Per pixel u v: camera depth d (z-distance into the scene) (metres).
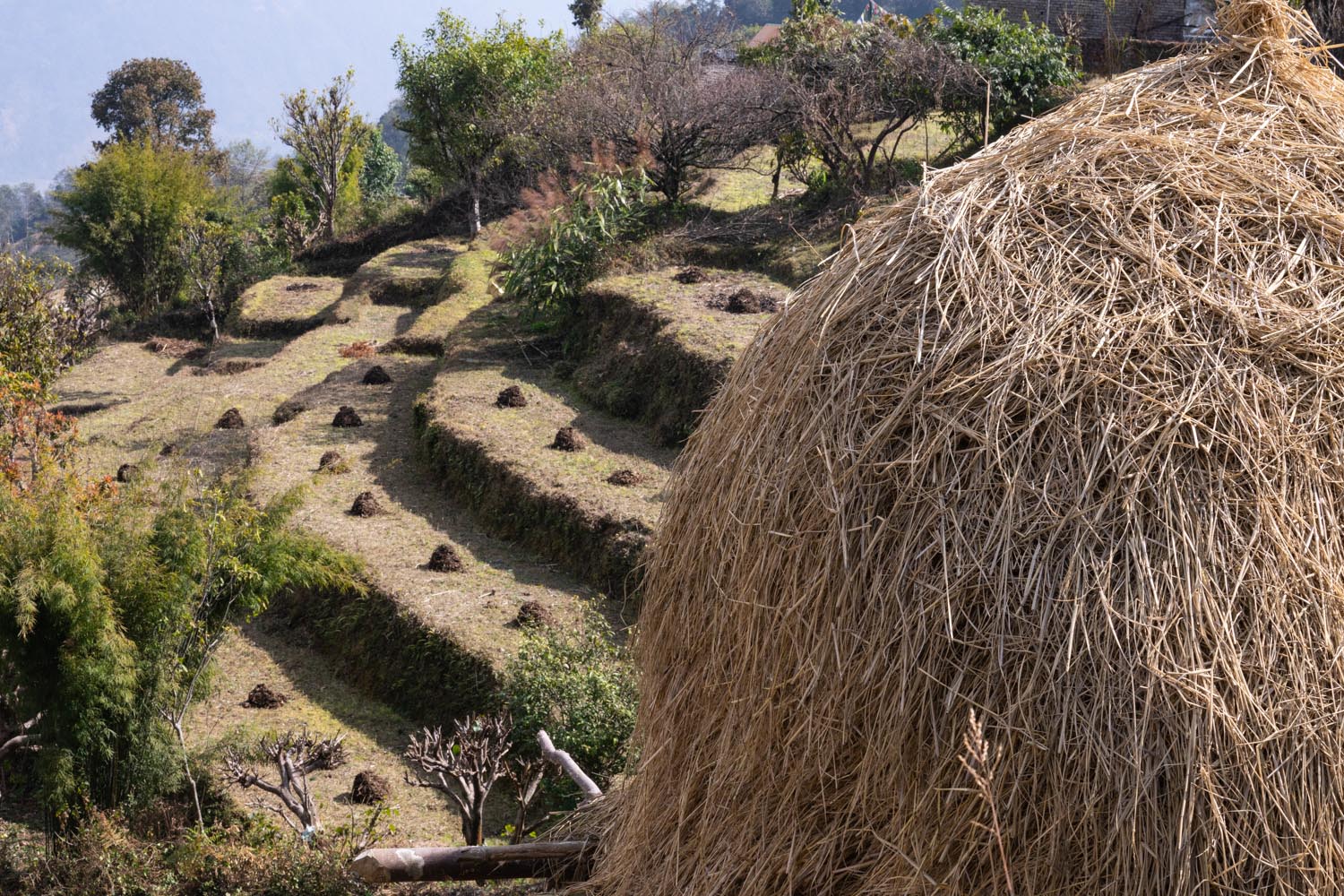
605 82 21.58
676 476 3.81
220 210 36.41
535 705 9.16
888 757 2.71
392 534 13.59
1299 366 2.70
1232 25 3.51
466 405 16.16
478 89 30.25
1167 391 2.67
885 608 2.73
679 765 3.57
